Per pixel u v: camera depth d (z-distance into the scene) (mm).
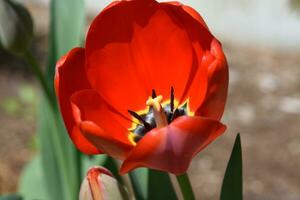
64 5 919
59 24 920
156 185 838
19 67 1788
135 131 748
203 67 710
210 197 1373
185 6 714
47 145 958
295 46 2025
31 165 1074
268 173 1435
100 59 734
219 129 666
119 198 726
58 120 918
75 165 926
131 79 747
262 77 1806
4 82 1722
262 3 2205
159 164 667
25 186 1054
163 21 735
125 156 686
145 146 659
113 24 732
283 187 1391
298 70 1861
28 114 1606
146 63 746
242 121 1605
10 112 1610
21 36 875
